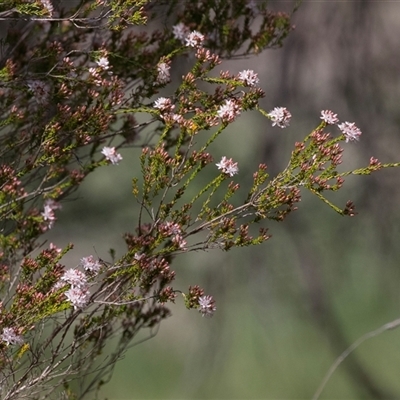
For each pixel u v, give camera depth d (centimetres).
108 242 1922
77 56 760
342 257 1736
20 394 661
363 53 1648
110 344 1261
